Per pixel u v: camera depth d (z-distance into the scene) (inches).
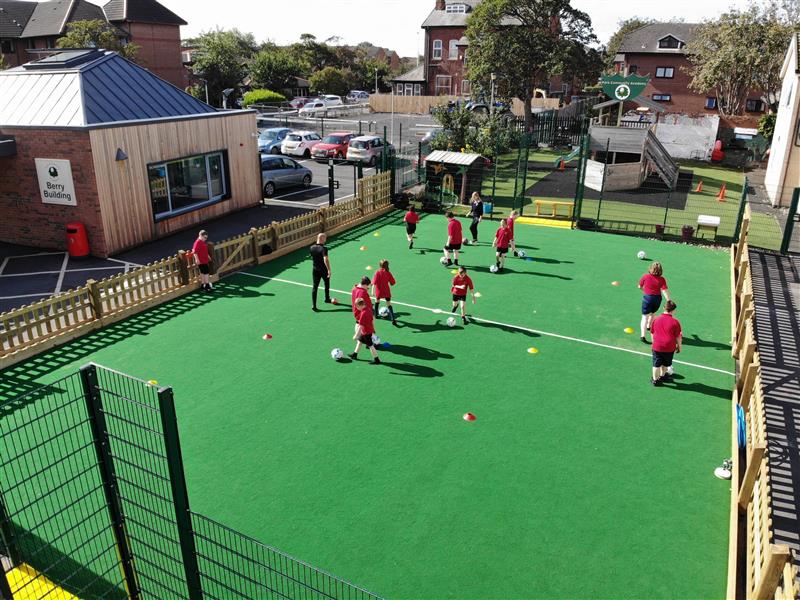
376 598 262.4
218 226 908.0
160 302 609.9
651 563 291.6
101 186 734.5
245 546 293.4
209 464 357.7
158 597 242.1
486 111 1950.1
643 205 1085.1
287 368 477.7
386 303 571.5
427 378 464.1
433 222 941.8
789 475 374.3
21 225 791.1
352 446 378.6
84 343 520.4
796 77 1082.7
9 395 433.4
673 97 2337.6
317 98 3083.2
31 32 2544.3
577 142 1889.8
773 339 561.6
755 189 1251.2
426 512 322.3
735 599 270.1
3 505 259.1
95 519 300.5
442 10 2797.7
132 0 2517.2
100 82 815.7
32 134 736.3
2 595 186.1
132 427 371.2
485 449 378.0
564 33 1777.8
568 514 323.3
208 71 2812.5
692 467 365.7
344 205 885.2
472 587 275.1
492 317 584.1
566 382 463.2
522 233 894.4
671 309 446.0
